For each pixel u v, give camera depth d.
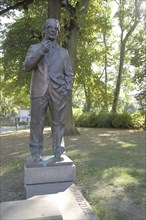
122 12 23.28
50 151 8.75
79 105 41.78
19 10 14.72
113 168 6.52
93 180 5.58
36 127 4.32
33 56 4.15
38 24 12.62
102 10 18.98
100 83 25.12
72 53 13.97
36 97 4.25
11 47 16.09
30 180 4.12
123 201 4.48
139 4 20.36
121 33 24.64
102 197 4.64
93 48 21.38
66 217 2.87
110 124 22.14
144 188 5.07
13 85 18.72
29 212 2.60
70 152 8.80
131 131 17.81
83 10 13.63
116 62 29.23
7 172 6.50
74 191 3.77
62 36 12.98
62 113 4.45
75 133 14.62
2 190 5.15
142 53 18.03
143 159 7.70
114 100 24.53
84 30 16.20
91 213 2.98
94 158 7.81
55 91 4.31
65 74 4.46
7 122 41.47
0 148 10.64
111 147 9.93
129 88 31.70
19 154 8.88
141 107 19.45
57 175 4.21
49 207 2.73
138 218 3.87
